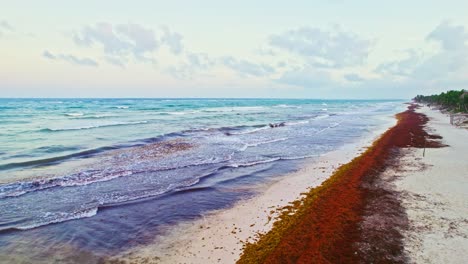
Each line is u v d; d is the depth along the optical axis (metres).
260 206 9.16
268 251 6.37
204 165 14.23
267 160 15.48
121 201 9.55
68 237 7.23
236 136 23.94
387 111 70.12
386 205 8.90
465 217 8.02
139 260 6.25
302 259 6.01
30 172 12.36
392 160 15.12
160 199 9.80
